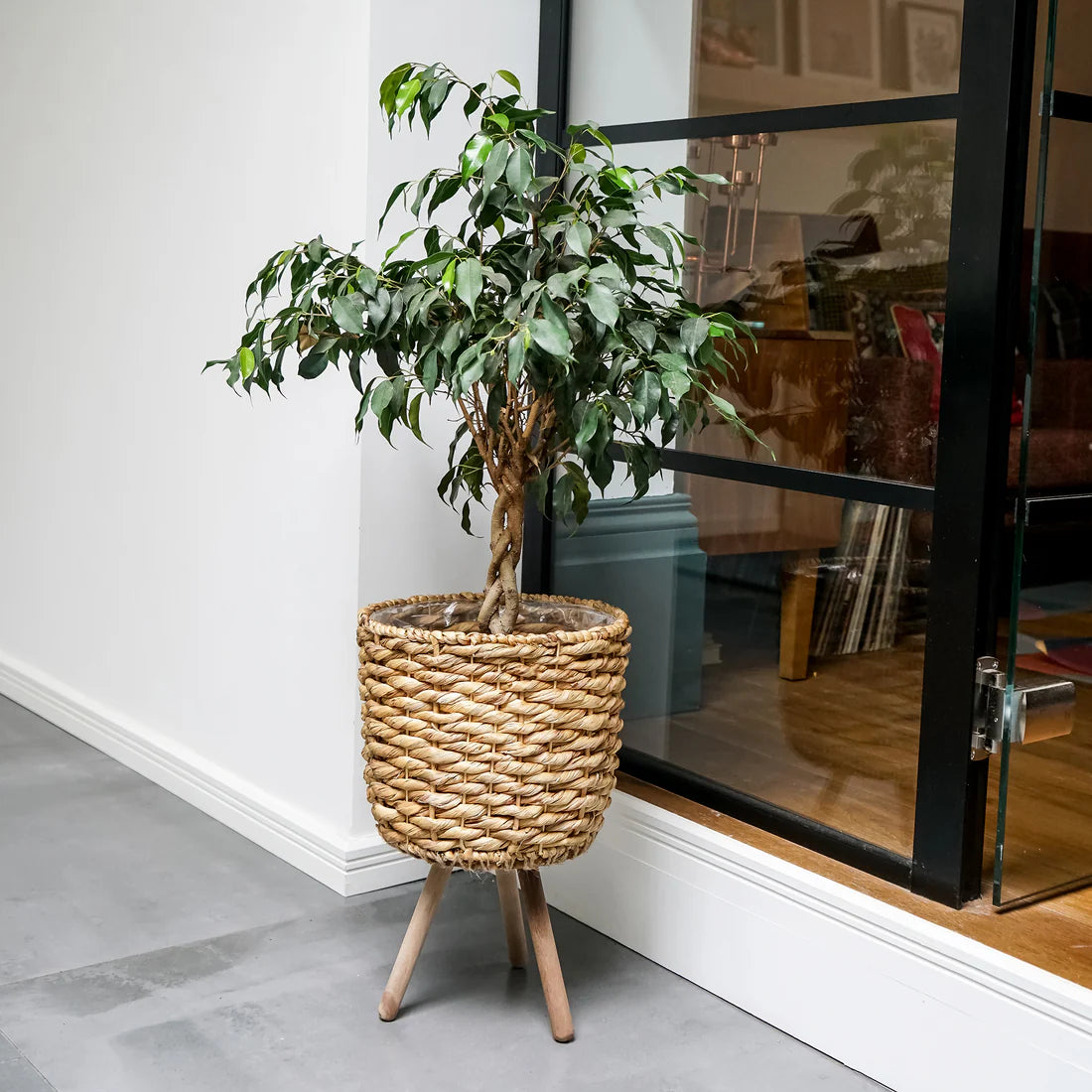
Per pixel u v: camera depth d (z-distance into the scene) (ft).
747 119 7.30
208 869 8.76
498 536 6.66
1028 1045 5.82
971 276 6.17
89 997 6.99
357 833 8.48
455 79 5.99
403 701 6.24
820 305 7.00
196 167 9.45
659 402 5.88
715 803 7.80
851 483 6.89
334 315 5.88
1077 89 6.16
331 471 8.34
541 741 6.18
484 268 5.77
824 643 7.12
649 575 8.15
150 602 10.45
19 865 8.68
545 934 6.70
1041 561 6.39
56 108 11.42
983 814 6.56
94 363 10.98
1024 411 6.08
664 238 6.21
